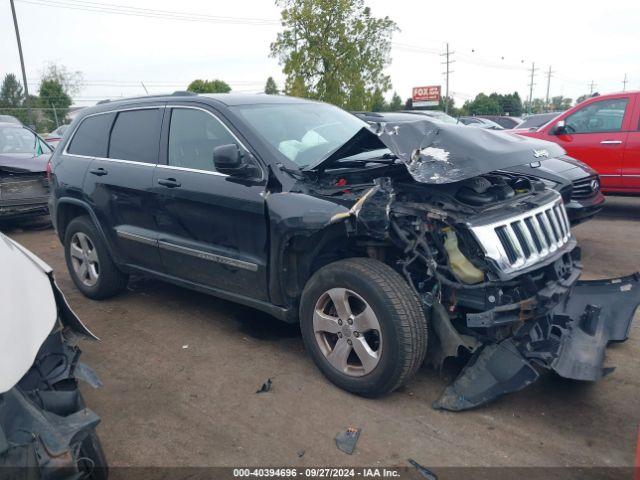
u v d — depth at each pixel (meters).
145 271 4.88
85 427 2.23
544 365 3.18
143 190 4.55
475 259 3.27
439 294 3.37
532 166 6.19
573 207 6.19
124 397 3.63
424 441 3.09
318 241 3.67
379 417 3.32
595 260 6.36
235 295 4.18
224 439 3.16
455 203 3.44
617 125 8.23
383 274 3.33
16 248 2.72
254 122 4.15
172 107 4.57
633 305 3.93
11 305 2.22
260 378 3.83
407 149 3.56
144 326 4.77
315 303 3.63
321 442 3.11
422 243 3.38
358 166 4.10
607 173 8.34
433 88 48.56
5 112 37.09
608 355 4.05
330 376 3.64
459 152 3.48
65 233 5.56
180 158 4.40
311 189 3.68
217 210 4.02
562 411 3.36
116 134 4.99
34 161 8.61
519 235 3.41
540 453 2.97
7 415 2.09
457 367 3.88
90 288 5.35
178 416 3.40
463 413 3.35
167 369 3.99
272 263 3.75
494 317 3.19
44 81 52.41
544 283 3.55
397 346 3.23
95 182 4.98
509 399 3.50
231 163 3.71
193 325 4.77
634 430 3.15
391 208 3.41
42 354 2.49
